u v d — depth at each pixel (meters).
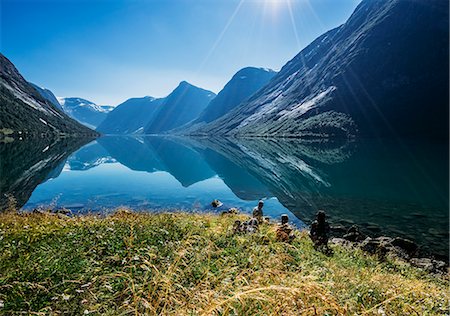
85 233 8.73
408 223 24.16
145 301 4.58
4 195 31.33
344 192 36.97
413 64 180.62
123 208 23.97
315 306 4.61
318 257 10.41
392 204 30.84
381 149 101.69
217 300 4.48
